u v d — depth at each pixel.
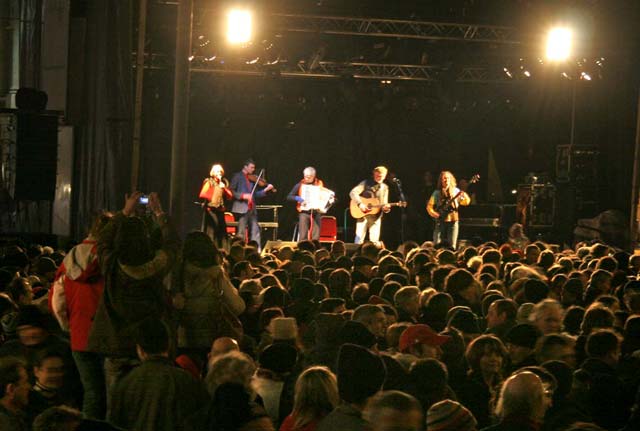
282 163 26.61
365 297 8.53
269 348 5.56
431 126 26.86
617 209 23.62
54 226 18.70
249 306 7.95
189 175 26.05
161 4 21.05
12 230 18.14
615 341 5.82
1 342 6.90
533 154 26.22
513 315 6.75
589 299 8.70
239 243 12.65
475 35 22.59
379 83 24.81
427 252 12.27
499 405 4.29
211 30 21.42
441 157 27.17
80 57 19.20
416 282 9.94
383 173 21.62
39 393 5.34
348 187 27.00
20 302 7.67
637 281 8.48
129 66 19.31
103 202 19.19
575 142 24.91
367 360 4.14
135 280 6.19
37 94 16.61
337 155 26.88
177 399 4.90
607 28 22.53
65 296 6.58
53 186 16.58
